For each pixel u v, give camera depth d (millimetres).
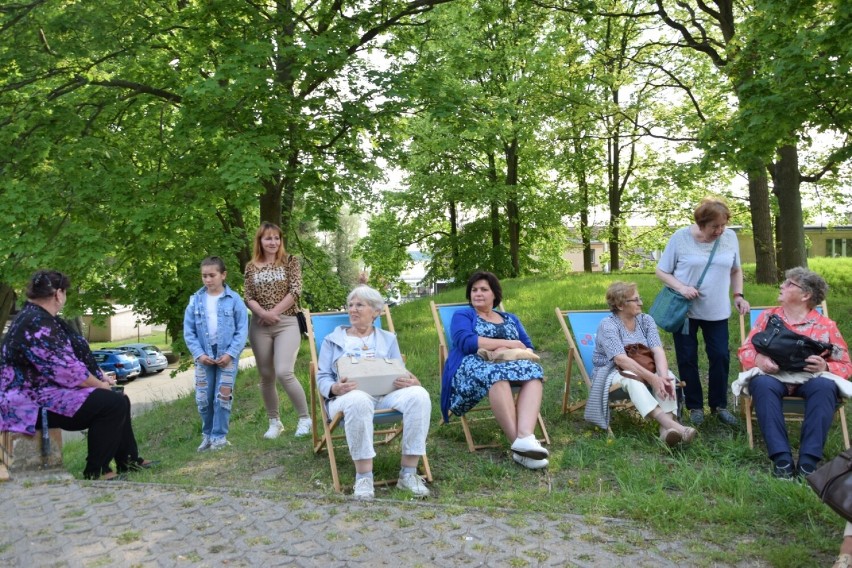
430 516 3451
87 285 12375
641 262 28547
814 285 4875
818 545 3148
